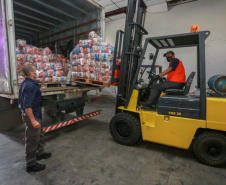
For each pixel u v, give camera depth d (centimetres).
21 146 303
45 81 356
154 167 235
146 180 205
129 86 310
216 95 248
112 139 335
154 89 298
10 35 254
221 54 645
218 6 639
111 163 244
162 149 292
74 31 487
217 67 655
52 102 336
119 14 820
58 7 421
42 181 203
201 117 234
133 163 245
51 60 404
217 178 210
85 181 203
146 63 809
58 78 383
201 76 230
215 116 225
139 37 335
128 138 298
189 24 703
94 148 294
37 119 217
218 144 229
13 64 260
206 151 240
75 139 335
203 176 214
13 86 263
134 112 309
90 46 350
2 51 263
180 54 723
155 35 786
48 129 296
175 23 734
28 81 206
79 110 437
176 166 238
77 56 375
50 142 320
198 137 241
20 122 358
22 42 332
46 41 580
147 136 278
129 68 304
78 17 473
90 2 381
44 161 249
